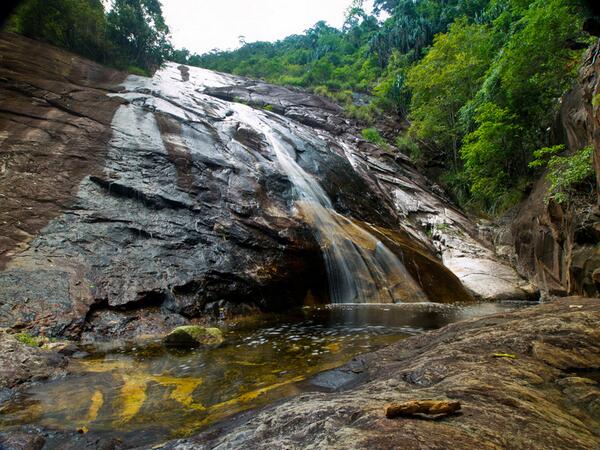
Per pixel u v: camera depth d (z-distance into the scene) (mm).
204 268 8750
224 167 12594
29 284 6590
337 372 4211
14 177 8969
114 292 7242
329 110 31250
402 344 4906
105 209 9109
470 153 19219
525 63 16406
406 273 12305
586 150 10461
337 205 15445
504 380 2854
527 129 17891
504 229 18641
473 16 40281
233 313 8398
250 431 2369
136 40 24844
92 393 3918
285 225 11391
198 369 4809
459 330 4867
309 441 2002
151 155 11398
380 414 2225
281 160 15898
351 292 11109
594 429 2244
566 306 5238
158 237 9000
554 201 12352
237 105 21609
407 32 45844
